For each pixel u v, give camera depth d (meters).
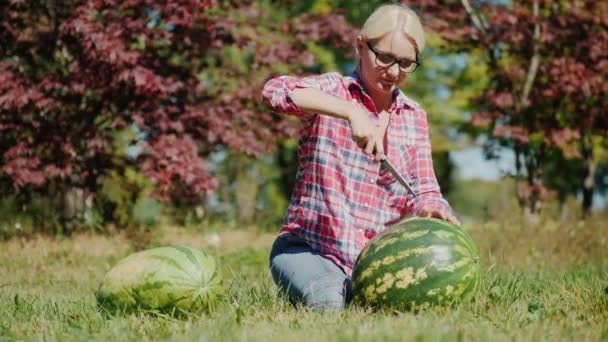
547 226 12.86
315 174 4.64
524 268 8.58
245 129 12.73
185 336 3.46
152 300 4.20
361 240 4.63
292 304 4.52
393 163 4.71
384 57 4.46
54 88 11.50
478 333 3.39
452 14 15.18
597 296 4.41
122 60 10.75
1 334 3.94
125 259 4.35
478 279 4.10
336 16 13.70
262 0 18.56
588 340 3.37
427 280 3.97
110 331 3.74
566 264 9.49
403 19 4.45
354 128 3.96
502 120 16.30
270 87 4.36
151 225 14.27
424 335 3.25
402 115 4.80
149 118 11.15
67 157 11.44
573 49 14.58
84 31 10.84
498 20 14.51
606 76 14.30
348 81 4.70
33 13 12.38
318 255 4.61
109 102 11.52
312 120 4.63
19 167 11.20
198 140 11.88
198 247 11.71
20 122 11.41
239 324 3.75
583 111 15.27
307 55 13.10
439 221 4.22
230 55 20.30
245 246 12.03
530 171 16.33
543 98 15.15
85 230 12.38
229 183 27.81
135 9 11.61
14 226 12.91
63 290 6.91
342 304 4.32
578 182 27.47
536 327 3.57
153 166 10.95
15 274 8.44
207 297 4.25
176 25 11.57
